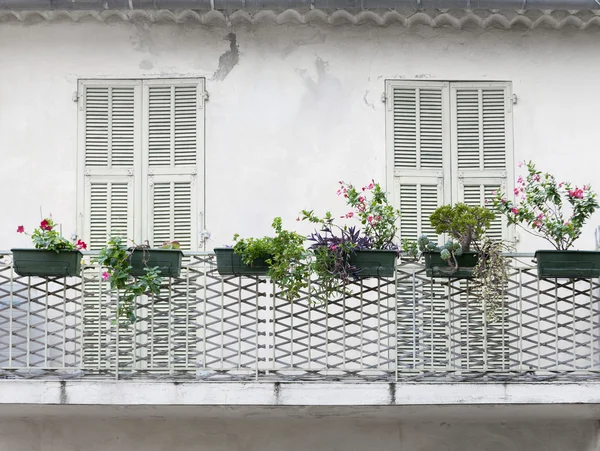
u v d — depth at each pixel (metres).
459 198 12.41
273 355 10.99
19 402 10.77
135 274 11.08
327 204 12.36
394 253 10.90
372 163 12.41
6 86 12.49
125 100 12.51
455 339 11.39
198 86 12.52
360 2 12.16
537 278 11.06
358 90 12.52
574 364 11.01
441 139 12.49
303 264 10.96
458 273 11.02
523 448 11.94
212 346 11.88
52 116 12.46
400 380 10.83
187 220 12.34
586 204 11.14
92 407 10.97
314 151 12.43
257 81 12.52
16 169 12.38
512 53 12.59
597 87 12.55
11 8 12.23
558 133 12.49
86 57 12.54
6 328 11.91
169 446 11.88
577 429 11.94
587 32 12.61
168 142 12.45
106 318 11.12
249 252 10.90
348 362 11.16
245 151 12.43
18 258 10.88
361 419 11.84
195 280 11.96
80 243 11.02
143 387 10.78
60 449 11.87
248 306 11.95
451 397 10.77
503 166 12.45
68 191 12.36
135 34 12.57
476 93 12.55
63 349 10.98
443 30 12.62
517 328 11.72
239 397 10.77
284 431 11.92
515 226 12.31
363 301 11.77
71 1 12.18
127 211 12.38
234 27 12.59
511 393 10.78
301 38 12.59
